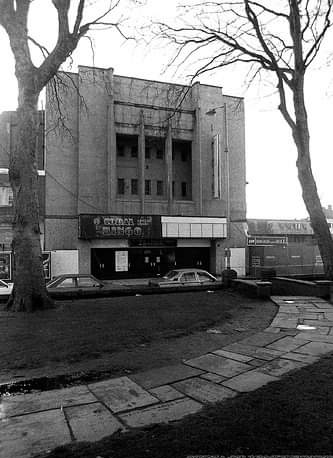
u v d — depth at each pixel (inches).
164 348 265.1
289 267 1121.4
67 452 120.6
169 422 145.0
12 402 169.9
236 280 585.6
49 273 950.4
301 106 577.6
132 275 1080.2
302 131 577.3
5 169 979.3
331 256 571.5
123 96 1103.6
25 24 422.6
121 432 137.0
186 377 203.2
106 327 318.0
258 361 232.8
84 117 1051.9
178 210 1138.7
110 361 233.6
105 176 1065.5
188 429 133.6
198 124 1164.5
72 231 1023.0
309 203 582.2
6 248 947.3
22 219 402.0
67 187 1031.6
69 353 246.1
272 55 570.6
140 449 120.5
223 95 1226.0
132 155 1189.7
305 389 171.6
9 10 411.8
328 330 325.4
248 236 1180.5
